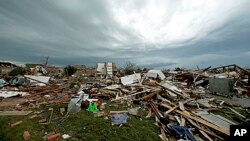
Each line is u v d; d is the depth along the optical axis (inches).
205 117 428.1
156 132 363.9
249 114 496.7
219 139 336.5
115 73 1609.3
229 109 546.0
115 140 322.7
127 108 530.0
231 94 756.0
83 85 958.4
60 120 422.3
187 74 1140.5
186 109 494.3
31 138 335.6
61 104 570.3
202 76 1067.3
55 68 2358.5
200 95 732.7
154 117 450.6
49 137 324.8
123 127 376.8
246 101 660.1
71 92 794.2
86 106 518.0
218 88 780.0
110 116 444.8
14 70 1513.3
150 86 776.9
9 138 348.8
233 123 399.9
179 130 350.6
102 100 633.0
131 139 327.3
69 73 1838.1
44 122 418.0
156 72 1128.2
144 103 572.7
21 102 648.4
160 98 611.2
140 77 992.9
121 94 697.0
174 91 693.3
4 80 1122.0
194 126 380.8
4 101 671.1
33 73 1633.9
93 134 344.5
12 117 460.8
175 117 427.2
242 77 1024.9
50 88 946.1
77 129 368.8
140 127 380.5
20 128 383.9
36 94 802.2
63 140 323.6
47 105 573.3
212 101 634.2
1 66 2017.7
